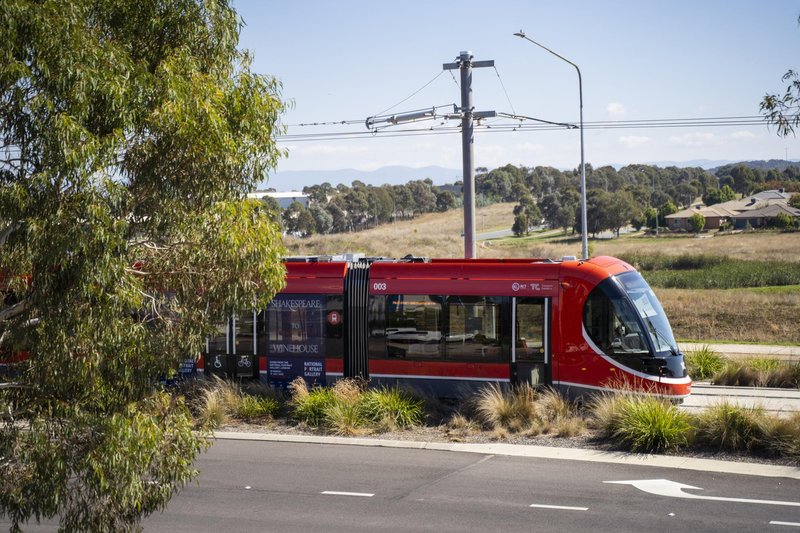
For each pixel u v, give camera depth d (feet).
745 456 47.16
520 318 60.90
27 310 28.53
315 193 508.94
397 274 63.98
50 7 26.78
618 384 57.82
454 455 49.70
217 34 32.48
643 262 218.59
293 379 65.46
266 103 32.37
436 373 62.59
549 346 60.18
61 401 28.40
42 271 27.09
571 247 295.89
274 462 49.08
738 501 39.52
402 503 40.65
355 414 56.80
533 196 646.74
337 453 50.88
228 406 60.64
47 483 27.96
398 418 57.06
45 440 27.78
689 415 51.11
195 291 31.27
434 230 391.24
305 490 43.29
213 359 66.74
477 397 59.67
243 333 66.33
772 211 387.55
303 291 65.31
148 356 29.37
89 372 27.68
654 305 60.34
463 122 79.46
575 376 59.36
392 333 63.72
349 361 64.49
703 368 73.87
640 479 43.50
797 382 69.26
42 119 26.58
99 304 27.04
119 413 28.48
